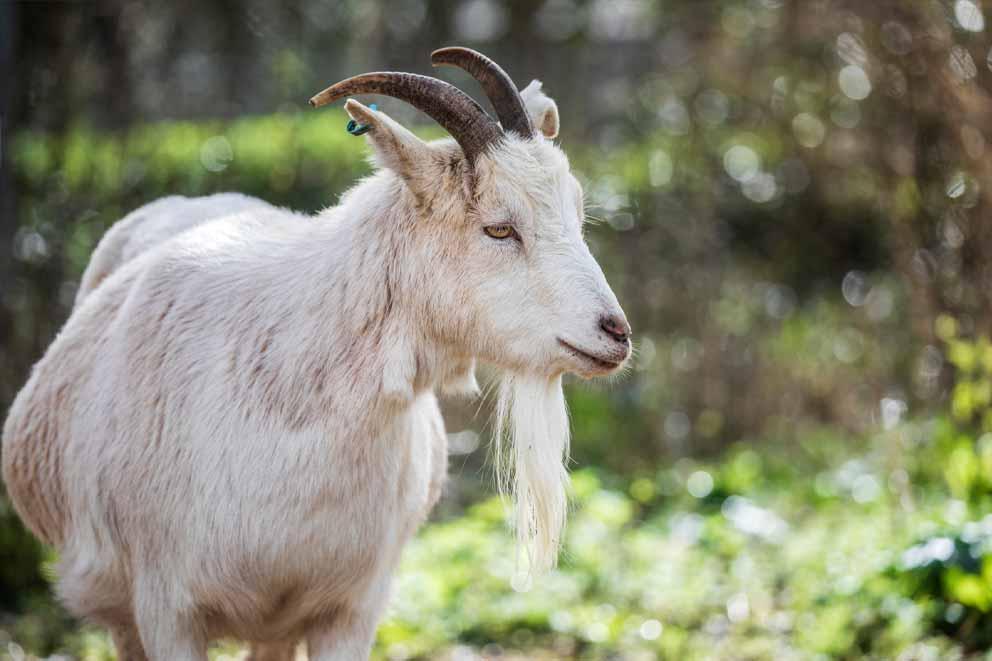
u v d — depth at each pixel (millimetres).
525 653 6414
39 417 4738
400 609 6652
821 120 10820
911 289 8352
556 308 3916
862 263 11375
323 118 12461
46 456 4699
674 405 11180
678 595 6965
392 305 4047
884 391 10078
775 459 10336
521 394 4121
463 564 7387
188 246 4480
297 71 12859
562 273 3918
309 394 3998
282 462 3959
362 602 4270
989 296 7539
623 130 12406
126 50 10117
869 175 9867
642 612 6848
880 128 8812
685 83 11781
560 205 3996
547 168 3992
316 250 4199
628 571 7492
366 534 4094
